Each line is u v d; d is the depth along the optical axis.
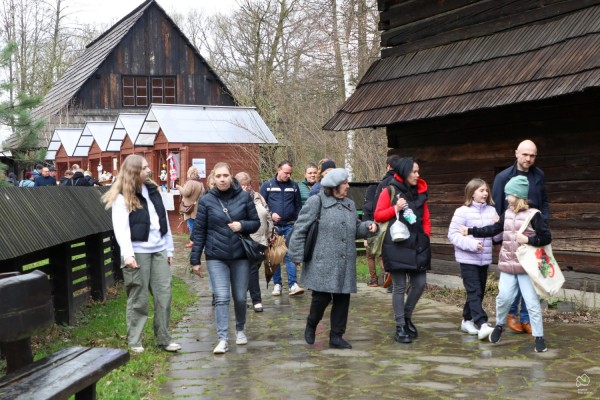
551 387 6.18
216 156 23.86
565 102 9.88
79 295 10.12
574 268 9.73
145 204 7.68
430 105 10.55
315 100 25.17
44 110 39.09
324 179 7.86
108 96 36.25
